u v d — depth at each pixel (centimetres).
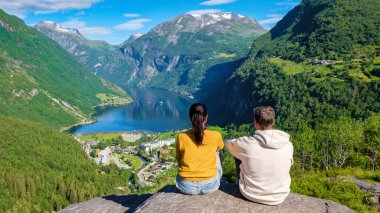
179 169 271
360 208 510
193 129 259
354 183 585
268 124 246
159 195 279
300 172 1404
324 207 272
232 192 272
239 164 272
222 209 248
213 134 265
